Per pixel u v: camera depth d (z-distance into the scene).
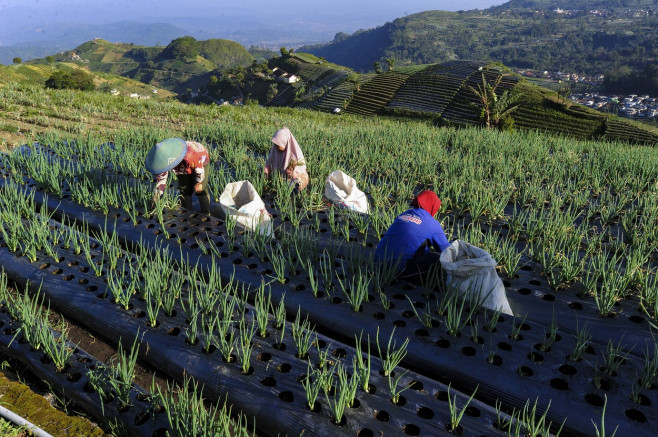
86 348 3.95
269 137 11.13
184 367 3.51
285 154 7.05
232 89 163.25
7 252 5.11
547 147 11.91
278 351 3.61
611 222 6.31
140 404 3.16
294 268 4.69
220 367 3.47
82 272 4.75
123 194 6.41
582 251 5.43
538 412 3.09
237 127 13.74
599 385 3.18
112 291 4.19
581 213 6.53
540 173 8.76
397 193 7.55
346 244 5.43
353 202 6.43
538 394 3.16
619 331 3.81
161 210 5.82
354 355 3.58
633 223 6.08
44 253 5.10
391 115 74.81
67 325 4.25
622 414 2.95
